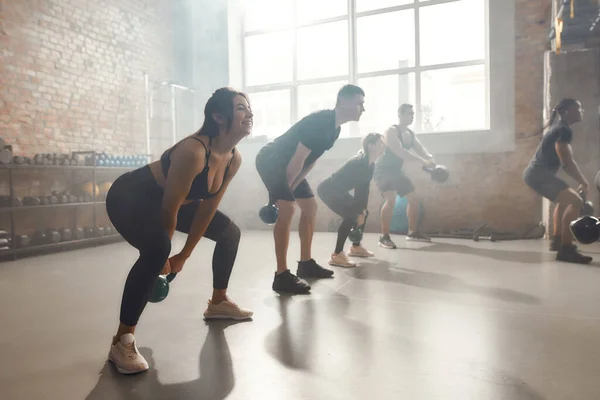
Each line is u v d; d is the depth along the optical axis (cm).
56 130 529
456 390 141
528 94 523
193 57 720
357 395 139
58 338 203
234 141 171
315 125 269
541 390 140
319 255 418
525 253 406
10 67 480
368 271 336
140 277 161
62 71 536
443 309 233
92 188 521
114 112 606
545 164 366
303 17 679
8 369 166
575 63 462
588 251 409
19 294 289
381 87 651
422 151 473
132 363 160
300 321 217
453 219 558
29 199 462
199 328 210
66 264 405
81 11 559
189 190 169
